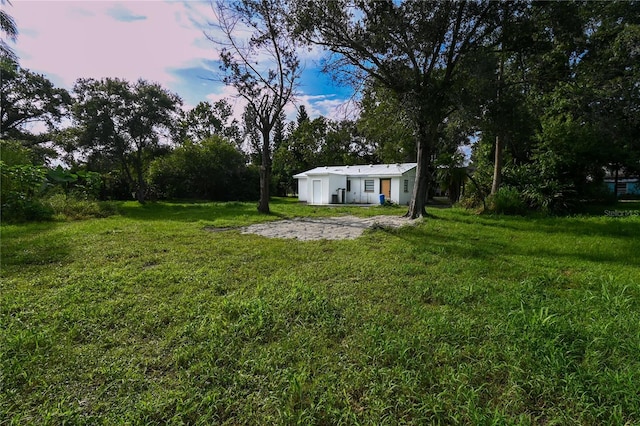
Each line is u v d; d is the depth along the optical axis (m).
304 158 37.12
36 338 2.74
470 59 9.07
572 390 2.06
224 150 27.53
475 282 4.30
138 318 3.22
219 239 7.68
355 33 9.87
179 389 2.15
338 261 5.58
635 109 10.32
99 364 2.44
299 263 5.47
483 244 6.90
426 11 9.14
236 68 13.34
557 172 13.20
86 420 1.86
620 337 2.68
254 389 2.16
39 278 4.41
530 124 9.51
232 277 4.64
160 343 2.76
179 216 13.16
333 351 2.62
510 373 2.25
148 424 1.84
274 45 13.12
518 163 15.91
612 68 10.32
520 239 7.44
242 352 2.58
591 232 8.27
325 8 9.55
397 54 9.90
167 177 25.83
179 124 22.30
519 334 2.74
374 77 11.10
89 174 16.27
